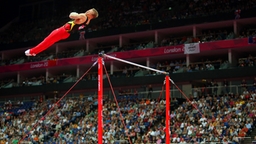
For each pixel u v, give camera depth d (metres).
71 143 40.25
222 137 33.66
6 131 46.84
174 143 33.38
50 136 44.19
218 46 49.94
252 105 37.81
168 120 20.20
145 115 42.03
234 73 46.38
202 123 37.19
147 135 37.59
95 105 48.81
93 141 38.91
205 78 47.88
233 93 43.31
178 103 44.91
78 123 44.22
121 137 38.31
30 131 42.38
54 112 49.47
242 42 48.75
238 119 36.19
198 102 41.56
